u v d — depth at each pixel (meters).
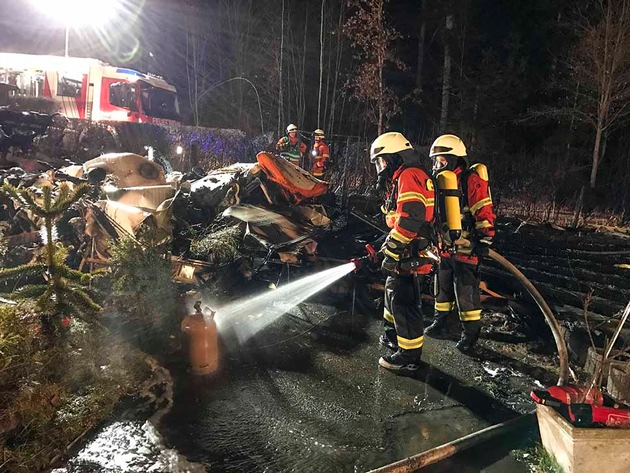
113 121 12.59
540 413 2.82
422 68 20.81
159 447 2.89
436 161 4.14
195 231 5.66
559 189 12.75
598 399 2.78
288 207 6.43
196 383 3.67
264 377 3.84
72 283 3.66
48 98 12.96
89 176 5.76
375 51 13.28
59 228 5.05
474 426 3.29
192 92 22.05
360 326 5.00
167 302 4.16
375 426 3.24
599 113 13.12
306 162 13.89
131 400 3.36
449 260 4.47
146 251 4.25
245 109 20.92
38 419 2.86
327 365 4.11
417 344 3.93
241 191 6.32
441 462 2.86
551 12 17.08
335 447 2.99
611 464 2.51
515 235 9.23
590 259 7.43
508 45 17.55
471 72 17.30
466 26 17.52
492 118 16.89
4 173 6.16
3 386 2.88
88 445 2.87
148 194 5.72
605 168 15.67
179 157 13.43
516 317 5.26
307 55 19.30
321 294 5.89
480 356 4.39
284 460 2.85
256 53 20.70
